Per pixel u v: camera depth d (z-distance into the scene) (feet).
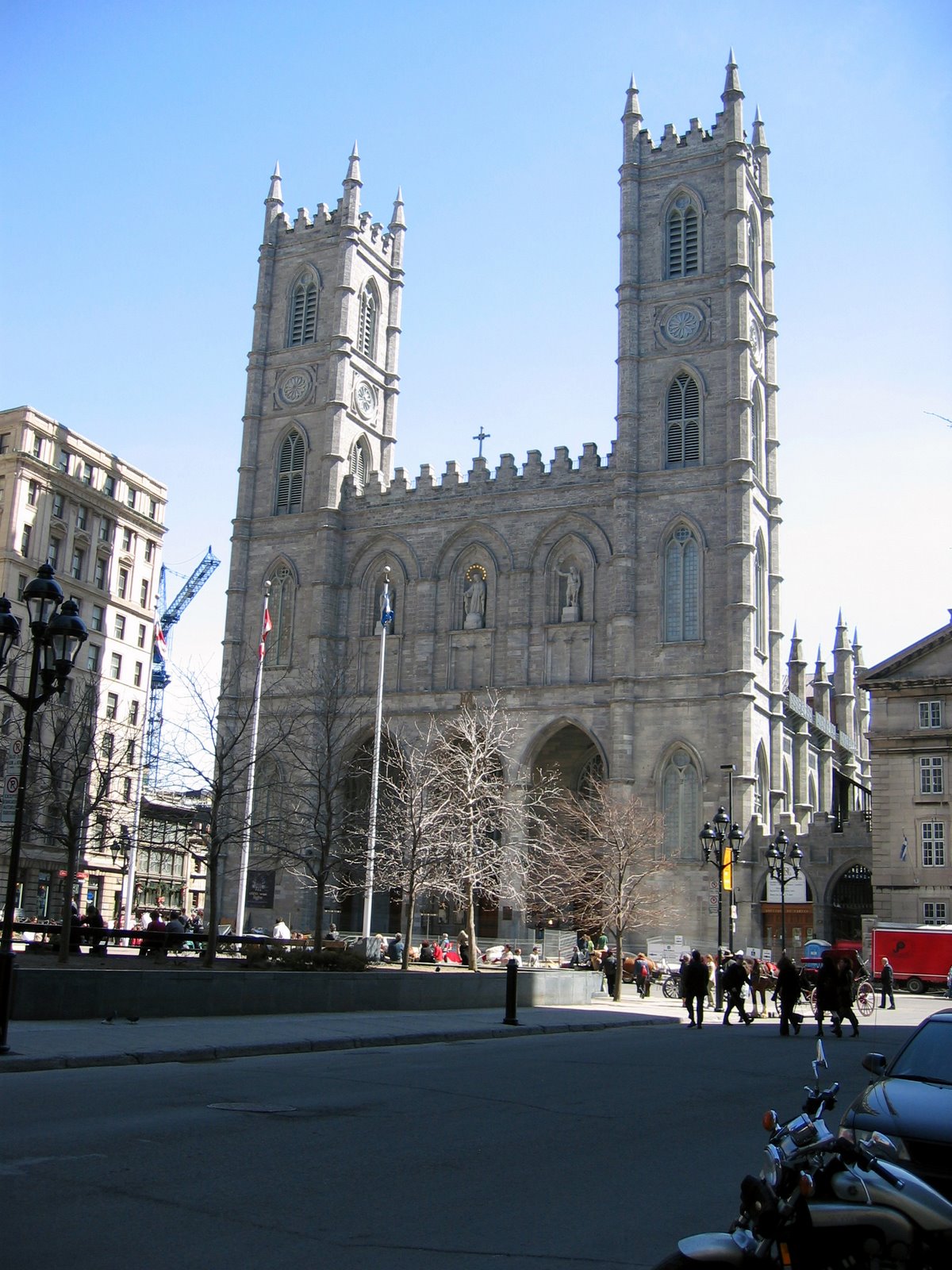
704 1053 101.40
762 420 299.38
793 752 353.51
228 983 109.60
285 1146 49.03
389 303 352.28
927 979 233.14
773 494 298.56
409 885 194.39
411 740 291.17
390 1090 67.72
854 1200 27.96
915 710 259.60
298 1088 67.05
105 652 321.93
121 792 216.13
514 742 280.92
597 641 281.95
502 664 290.76
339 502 317.63
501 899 258.98
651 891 254.68
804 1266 27.17
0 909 263.08
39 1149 46.16
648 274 297.12
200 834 156.46
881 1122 37.50
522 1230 37.78
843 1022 157.58
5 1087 63.10
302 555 317.63
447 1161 47.57
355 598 311.68
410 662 300.20
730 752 260.83
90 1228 35.83
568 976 165.37
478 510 301.63
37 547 299.38
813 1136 29.55
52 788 166.09
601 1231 38.01
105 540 325.42
